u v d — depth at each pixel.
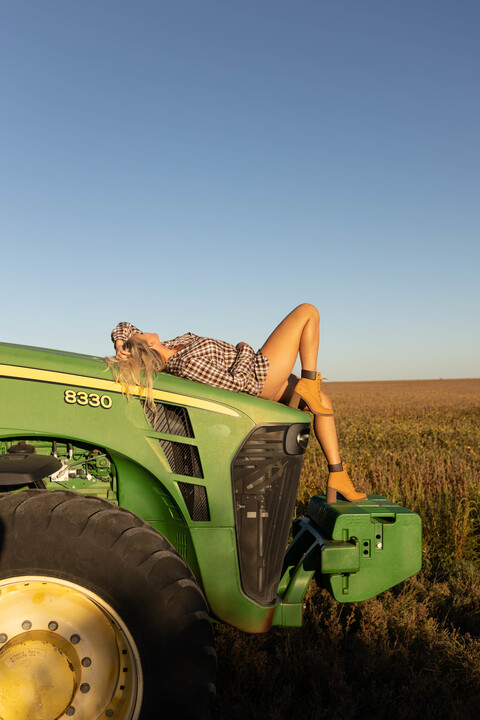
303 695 2.98
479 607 3.98
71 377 2.35
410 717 2.74
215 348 2.87
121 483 2.52
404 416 21.98
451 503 5.87
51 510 2.10
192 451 2.47
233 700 2.86
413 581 4.38
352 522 2.93
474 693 2.88
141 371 2.42
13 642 2.06
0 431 2.27
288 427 2.62
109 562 2.09
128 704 2.08
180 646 2.09
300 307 3.27
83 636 2.10
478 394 50.06
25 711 2.04
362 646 3.29
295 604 2.82
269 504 2.63
